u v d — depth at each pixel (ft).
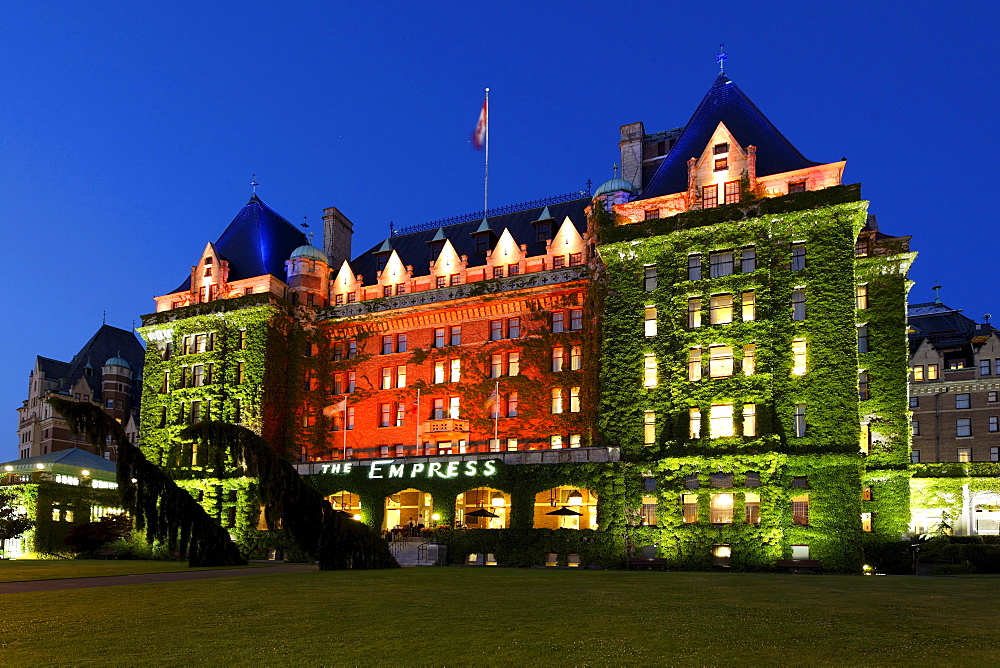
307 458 247.70
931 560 185.47
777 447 175.11
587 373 212.23
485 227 253.85
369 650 55.01
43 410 395.55
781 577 124.16
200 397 252.01
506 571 139.33
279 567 150.10
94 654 54.49
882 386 194.18
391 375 246.06
